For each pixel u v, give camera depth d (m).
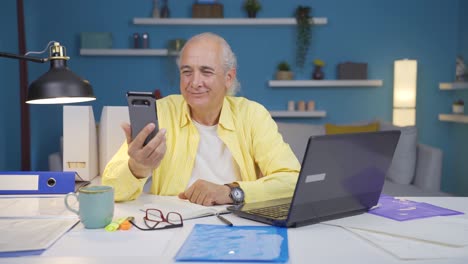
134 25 4.73
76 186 1.70
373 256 0.92
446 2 4.80
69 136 1.77
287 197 1.49
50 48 1.39
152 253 0.93
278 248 0.94
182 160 1.71
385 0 4.80
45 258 0.89
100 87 4.73
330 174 1.12
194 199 1.41
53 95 1.31
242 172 1.75
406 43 4.84
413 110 4.54
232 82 1.76
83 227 1.12
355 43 4.83
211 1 4.65
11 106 3.73
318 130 3.86
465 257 0.91
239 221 1.19
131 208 1.32
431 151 3.40
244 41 4.79
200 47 1.61
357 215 1.25
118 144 1.81
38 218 1.19
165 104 1.79
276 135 1.78
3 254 0.91
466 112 4.57
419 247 0.97
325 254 0.93
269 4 4.77
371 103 4.87
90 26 4.69
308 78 4.84
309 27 4.70
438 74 4.86
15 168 3.79
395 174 3.51
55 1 4.64
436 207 1.34
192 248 0.94
